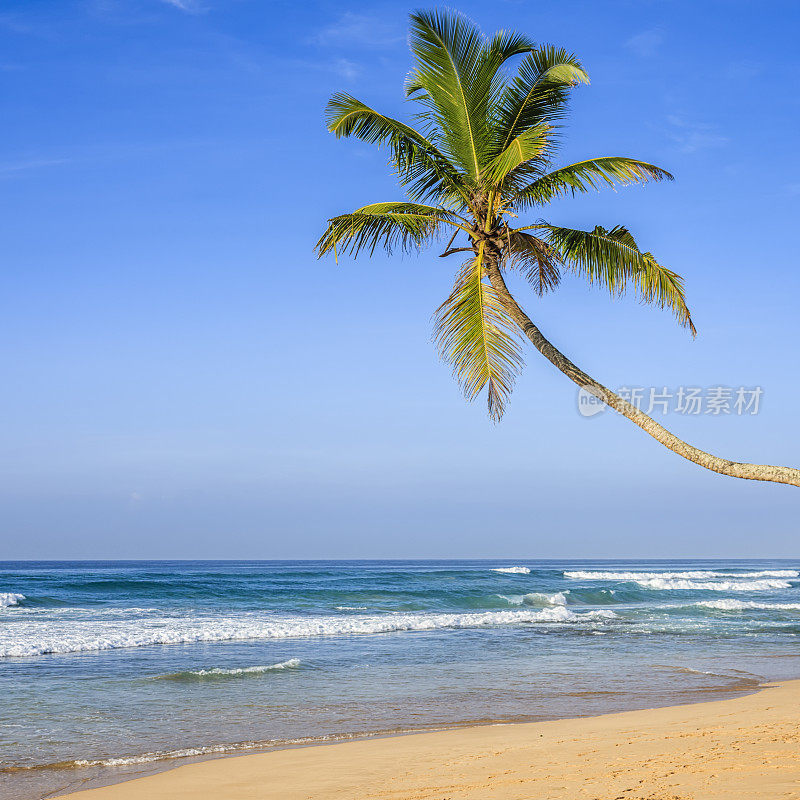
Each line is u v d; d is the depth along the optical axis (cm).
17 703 1077
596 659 1553
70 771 749
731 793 500
